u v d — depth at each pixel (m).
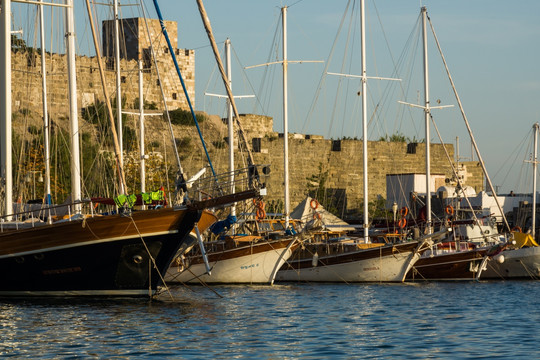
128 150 100.50
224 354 30.48
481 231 71.06
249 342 33.06
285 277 64.44
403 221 69.69
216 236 64.31
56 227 42.53
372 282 62.78
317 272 63.41
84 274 43.31
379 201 117.25
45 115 58.34
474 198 100.19
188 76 133.88
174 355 30.11
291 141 117.88
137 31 127.56
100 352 30.36
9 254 43.16
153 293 43.97
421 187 110.06
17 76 104.06
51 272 43.34
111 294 43.72
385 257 62.44
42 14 61.69
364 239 69.81
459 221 73.81
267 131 128.50
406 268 62.78
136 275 43.41
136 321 37.09
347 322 39.31
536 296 52.84
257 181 43.78
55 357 29.52
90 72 114.50
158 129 113.56
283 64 74.50
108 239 42.69
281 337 34.44
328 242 67.38
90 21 48.31
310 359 29.98
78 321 36.75
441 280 66.00
